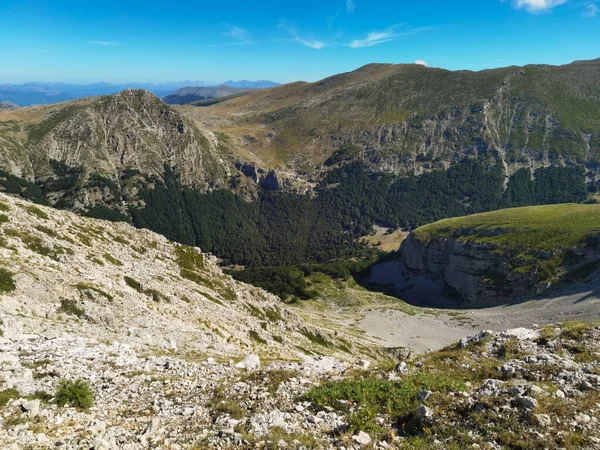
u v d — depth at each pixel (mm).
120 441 12141
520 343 22375
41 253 46906
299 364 24281
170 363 22031
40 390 15289
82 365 19625
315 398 15883
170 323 43750
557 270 133875
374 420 13906
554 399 13633
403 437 12758
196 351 34969
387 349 96812
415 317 140875
